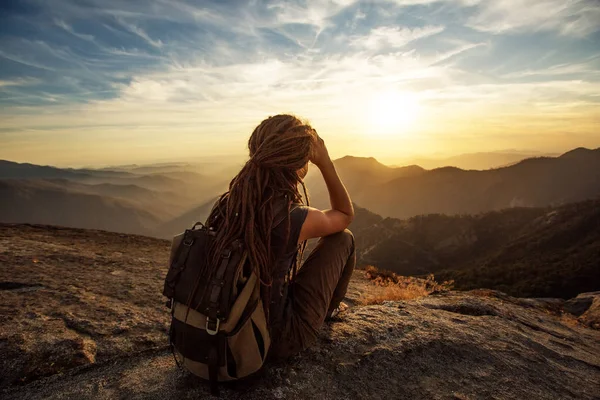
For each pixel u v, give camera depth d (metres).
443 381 1.94
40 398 1.83
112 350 2.39
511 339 2.54
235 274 1.32
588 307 5.42
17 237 8.59
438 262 115.56
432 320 2.72
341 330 2.40
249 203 1.36
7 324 2.69
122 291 3.95
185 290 1.39
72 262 5.48
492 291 5.41
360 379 1.89
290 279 1.75
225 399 1.69
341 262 1.79
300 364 1.98
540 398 1.87
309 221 1.48
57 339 2.46
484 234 126.06
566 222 107.12
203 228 1.50
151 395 1.75
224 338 1.36
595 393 2.00
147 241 10.50
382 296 4.67
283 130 1.45
